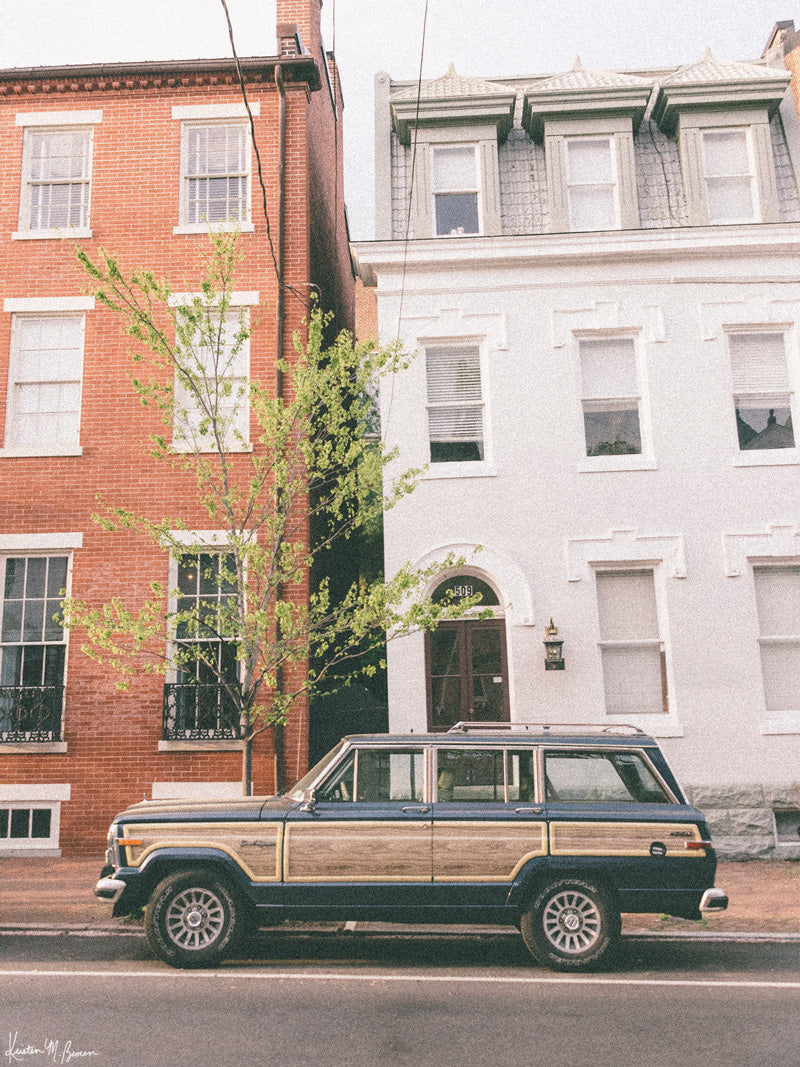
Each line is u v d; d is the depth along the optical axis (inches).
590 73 571.5
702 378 516.4
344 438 418.6
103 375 517.0
